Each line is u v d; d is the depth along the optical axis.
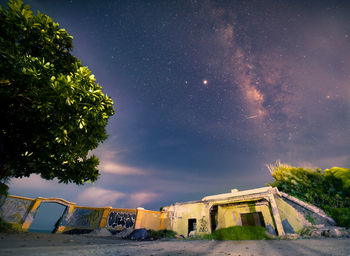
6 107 5.22
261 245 5.66
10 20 5.47
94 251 3.72
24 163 6.16
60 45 7.06
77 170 7.50
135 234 13.14
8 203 14.02
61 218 16.39
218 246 5.75
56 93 4.82
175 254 3.71
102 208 17.19
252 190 13.99
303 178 13.16
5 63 4.56
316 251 3.71
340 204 10.69
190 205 15.66
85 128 6.03
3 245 3.81
